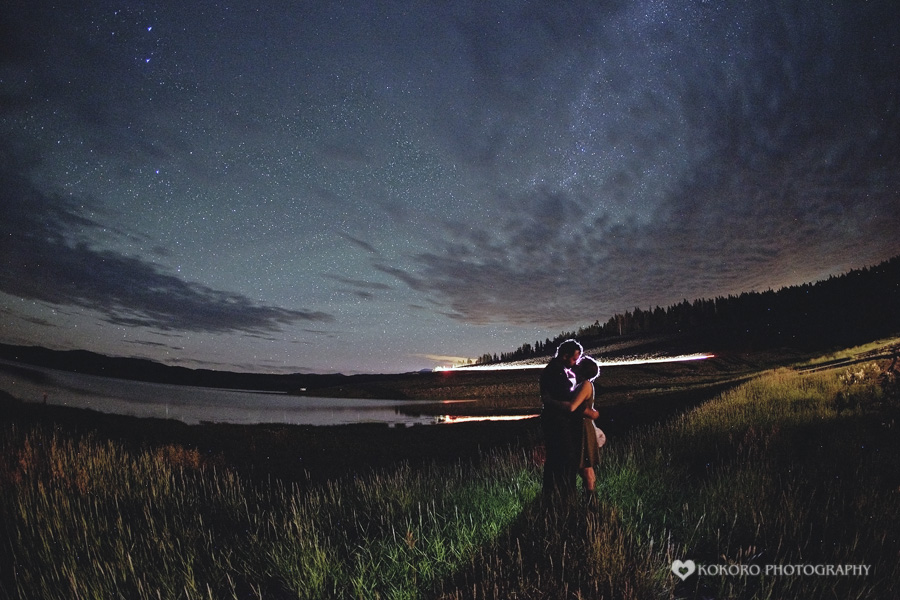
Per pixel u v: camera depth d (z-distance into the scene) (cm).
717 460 693
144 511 476
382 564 372
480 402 6384
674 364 9356
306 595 324
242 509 541
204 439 1783
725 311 16125
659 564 347
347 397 10250
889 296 11231
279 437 1952
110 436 1541
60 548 374
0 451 598
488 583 308
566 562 343
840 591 307
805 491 497
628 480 557
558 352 510
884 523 390
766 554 371
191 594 319
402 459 1334
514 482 570
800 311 13062
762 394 1438
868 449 667
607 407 2897
